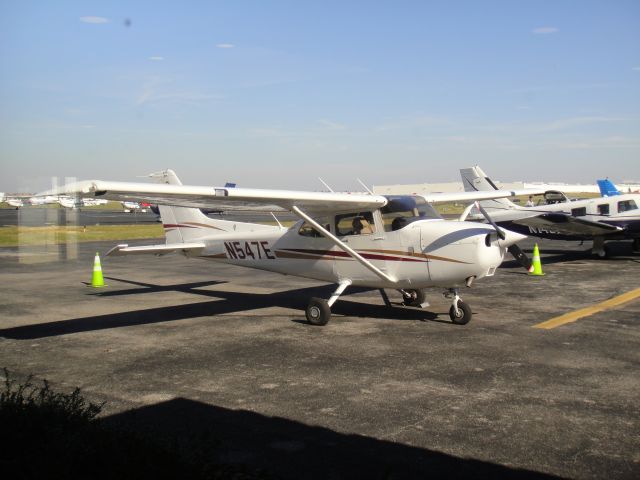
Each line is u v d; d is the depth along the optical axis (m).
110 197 7.50
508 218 19.88
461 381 5.84
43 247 22.92
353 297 11.17
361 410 5.03
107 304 10.64
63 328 8.54
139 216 59.38
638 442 4.34
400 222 8.83
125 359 6.80
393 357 6.80
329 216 9.55
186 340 7.76
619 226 17.83
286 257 10.15
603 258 17.81
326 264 9.62
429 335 7.95
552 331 8.11
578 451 4.18
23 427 3.54
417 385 5.73
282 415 4.92
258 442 4.36
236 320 9.12
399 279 8.88
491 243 8.27
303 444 4.32
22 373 6.23
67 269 16.20
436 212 9.25
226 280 13.84
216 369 6.36
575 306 10.02
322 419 4.82
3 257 19.12
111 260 18.67
